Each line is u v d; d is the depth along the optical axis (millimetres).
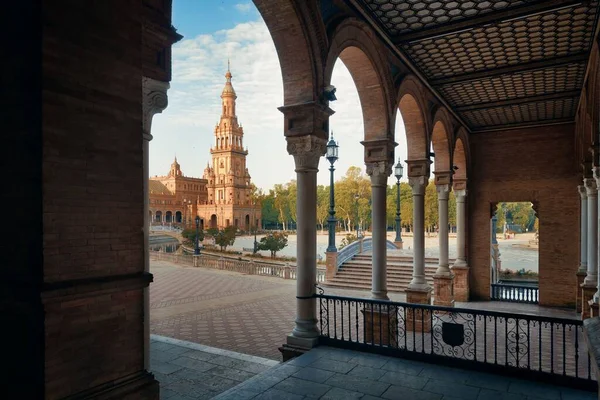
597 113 8133
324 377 5617
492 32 7953
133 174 3691
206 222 87688
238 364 7000
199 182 93500
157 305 14086
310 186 6695
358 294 17125
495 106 12711
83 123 3293
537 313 13445
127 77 3654
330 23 6797
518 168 15328
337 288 18625
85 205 3295
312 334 6805
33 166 3043
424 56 9148
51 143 3070
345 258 21156
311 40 6258
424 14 7438
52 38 3100
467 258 15945
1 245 3227
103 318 3436
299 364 6074
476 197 15930
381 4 7109
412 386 5348
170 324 11305
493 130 15625
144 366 3994
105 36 3480
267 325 11211
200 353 7566
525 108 13086
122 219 3588
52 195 3066
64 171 3152
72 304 3211
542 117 14211
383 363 6121
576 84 10836
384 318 8227
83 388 3270
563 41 8336
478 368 5855
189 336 10023
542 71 9805
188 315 12484
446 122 12812
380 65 8180
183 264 27438
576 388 5273
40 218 3006
